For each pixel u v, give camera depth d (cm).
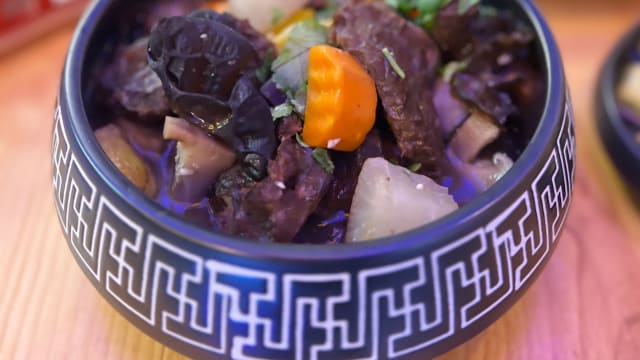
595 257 45
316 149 38
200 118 38
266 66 40
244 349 35
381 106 39
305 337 34
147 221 34
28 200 47
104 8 42
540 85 41
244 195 37
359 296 34
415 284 34
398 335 35
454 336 36
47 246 45
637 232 47
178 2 47
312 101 38
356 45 39
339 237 38
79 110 37
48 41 55
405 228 36
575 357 42
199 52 38
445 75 42
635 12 56
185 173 39
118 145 41
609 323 43
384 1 43
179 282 34
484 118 41
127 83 42
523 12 42
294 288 34
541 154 36
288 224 37
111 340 42
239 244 33
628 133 48
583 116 52
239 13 43
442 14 42
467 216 34
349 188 38
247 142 38
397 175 37
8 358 41
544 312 43
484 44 43
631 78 52
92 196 35
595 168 50
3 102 52
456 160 42
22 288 44
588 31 55
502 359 42
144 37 45
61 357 41
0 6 54
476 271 35
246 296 34
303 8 44
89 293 43
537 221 36
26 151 49
